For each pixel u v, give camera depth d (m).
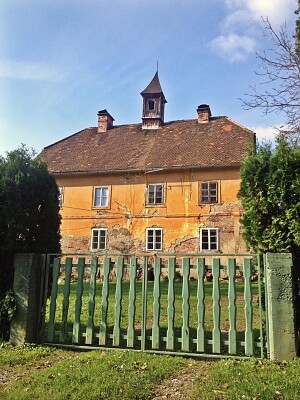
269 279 4.82
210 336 6.15
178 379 4.10
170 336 5.16
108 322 7.24
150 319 7.62
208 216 20.91
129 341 5.30
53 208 6.51
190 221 21.16
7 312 5.61
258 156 5.60
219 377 4.04
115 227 22.36
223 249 20.25
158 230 21.61
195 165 21.19
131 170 22.34
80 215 23.02
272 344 4.65
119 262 5.57
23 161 6.20
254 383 3.81
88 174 23.30
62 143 27.59
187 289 5.21
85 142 27.05
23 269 5.70
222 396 3.56
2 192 5.80
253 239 5.51
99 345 5.44
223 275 18.61
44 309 5.77
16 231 5.89
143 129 27.06
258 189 5.45
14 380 4.07
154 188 22.25
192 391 3.72
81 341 5.71
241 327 6.80
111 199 22.75
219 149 22.09
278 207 5.30
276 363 4.50
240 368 4.32
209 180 21.31
